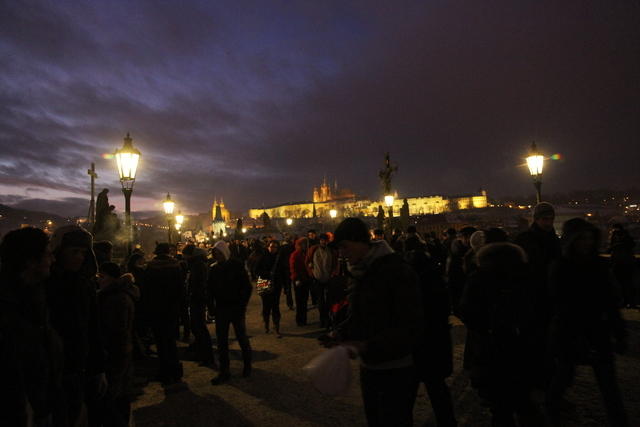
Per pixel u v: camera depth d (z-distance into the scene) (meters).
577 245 3.50
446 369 3.40
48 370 2.33
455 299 6.24
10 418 1.94
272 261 8.73
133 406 4.92
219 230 48.78
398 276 2.57
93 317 3.11
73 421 2.76
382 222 26.41
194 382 5.75
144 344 8.15
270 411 4.57
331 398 4.84
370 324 2.59
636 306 9.41
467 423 4.04
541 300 3.54
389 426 2.54
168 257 5.94
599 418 3.94
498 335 3.07
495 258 3.17
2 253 2.24
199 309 6.82
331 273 8.56
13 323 2.14
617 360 5.55
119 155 8.96
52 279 2.84
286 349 7.30
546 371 3.11
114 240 10.43
